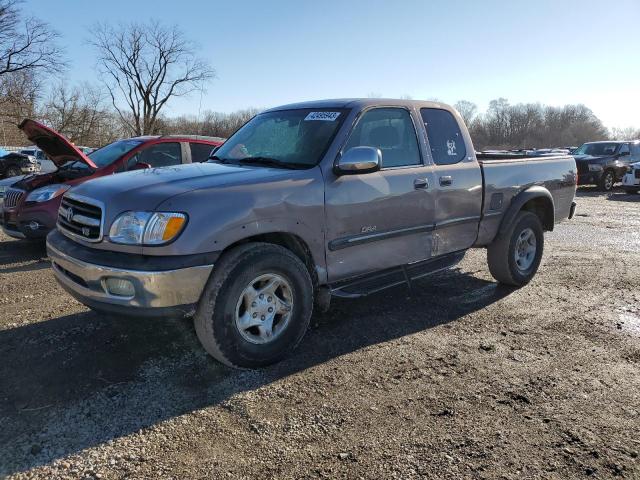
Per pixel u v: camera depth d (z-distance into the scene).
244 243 3.46
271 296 3.54
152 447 2.65
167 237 3.07
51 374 3.41
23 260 6.80
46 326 4.25
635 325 4.50
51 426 2.82
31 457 2.55
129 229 3.14
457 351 3.88
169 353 3.74
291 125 4.34
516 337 4.19
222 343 3.30
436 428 2.85
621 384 3.38
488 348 3.94
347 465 2.52
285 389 3.26
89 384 3.28
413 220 4.38
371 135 4.21
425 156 4.55
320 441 2.72
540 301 5.16
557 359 3.76
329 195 3.77
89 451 2.60
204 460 2.55
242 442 2.70
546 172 5.82
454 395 3.21
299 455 2.60
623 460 2.58
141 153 7.67
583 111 97.25
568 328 4.40
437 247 4.69
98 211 3.34
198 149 8.24
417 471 2.48
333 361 3.67
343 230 3.89
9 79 38.69
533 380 3.42
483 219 5.09
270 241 3.71
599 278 6.07
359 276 4.16
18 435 2.73
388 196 4.14
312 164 3.84
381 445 2.68
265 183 3.48
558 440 2.74
